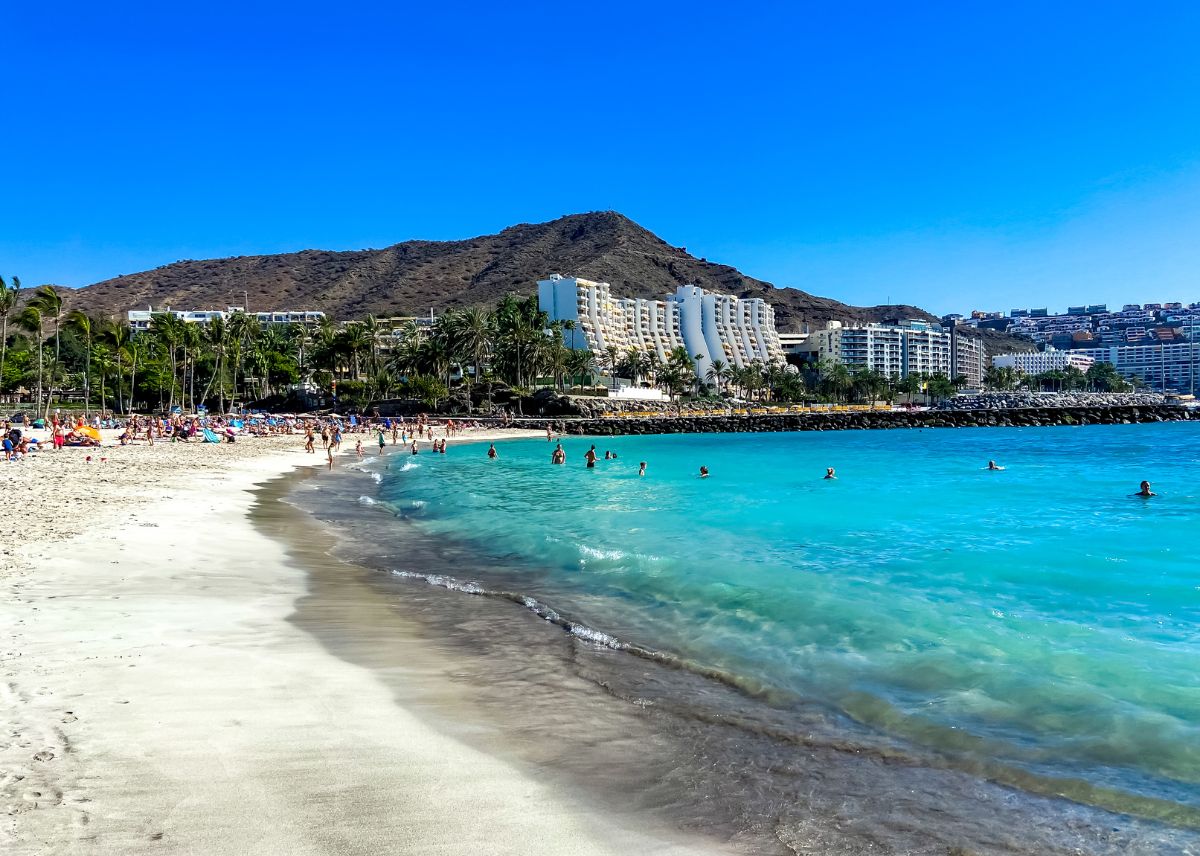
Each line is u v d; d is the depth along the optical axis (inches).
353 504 1214.3
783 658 441.7
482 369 5575.8
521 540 853.2
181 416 3531.0
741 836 244.8
